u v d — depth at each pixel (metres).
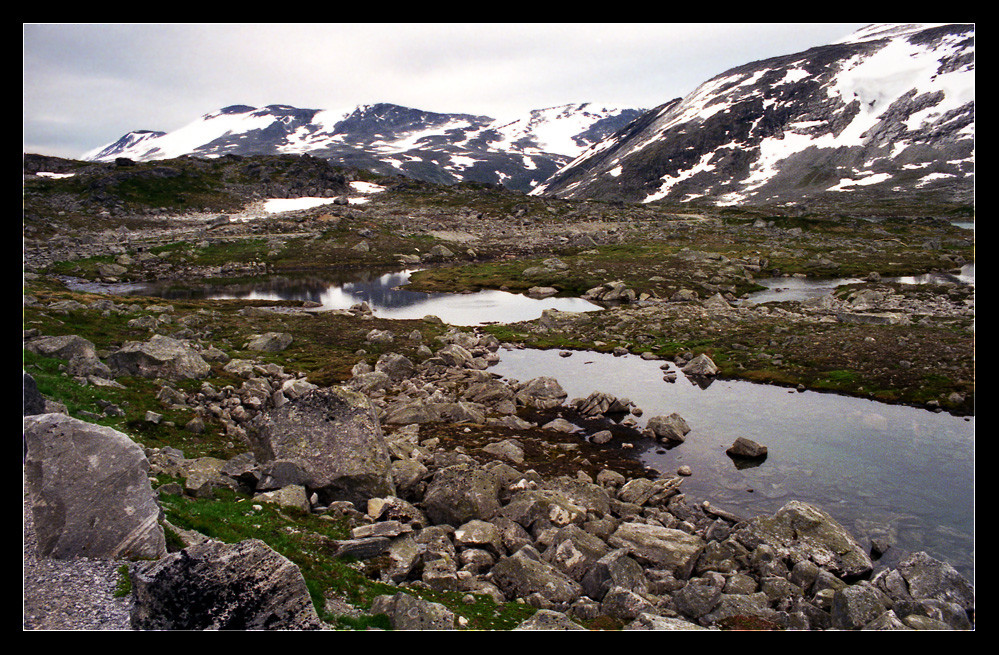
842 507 31.56
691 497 33.19
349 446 28.47
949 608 20.31
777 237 162.50
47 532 17.06
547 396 50.50
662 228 182.50
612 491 33.25
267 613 14.33
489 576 22.11
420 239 169.88
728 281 108.44
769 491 33.72
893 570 22.69
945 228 182.12
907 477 34.75
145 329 60.06
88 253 139.00
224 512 22.55
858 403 47.53
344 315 84.38
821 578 22.62
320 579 18.56
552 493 28.48
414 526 26.06
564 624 17.38
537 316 89.50
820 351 58.00
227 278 132.62
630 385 54.31
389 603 17.25
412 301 104.88
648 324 74.81
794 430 42.56
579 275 117.62
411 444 37.25
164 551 17.50
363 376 52.25
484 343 69.38
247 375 49.88
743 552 24.89
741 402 48.88
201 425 34.34
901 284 98.94
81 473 18.23
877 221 195.75
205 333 67.81
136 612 13.91
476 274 127.88
